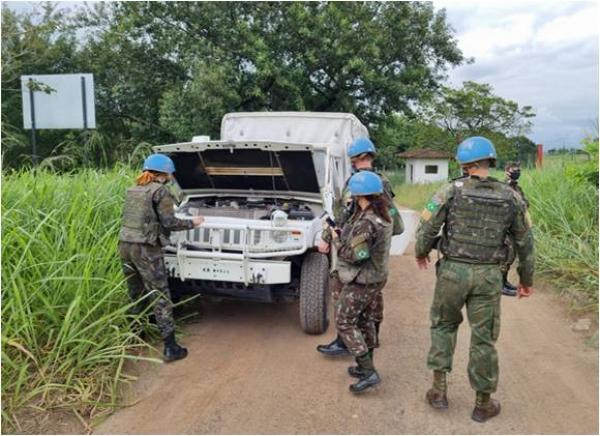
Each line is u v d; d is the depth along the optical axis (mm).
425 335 5043
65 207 4832
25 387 3510
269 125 7773
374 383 3752
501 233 3297
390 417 3477
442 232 3498
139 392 3779
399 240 7316
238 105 18844
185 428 3311
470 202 3301
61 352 3760
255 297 5000
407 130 41812
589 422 3404
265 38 19266
